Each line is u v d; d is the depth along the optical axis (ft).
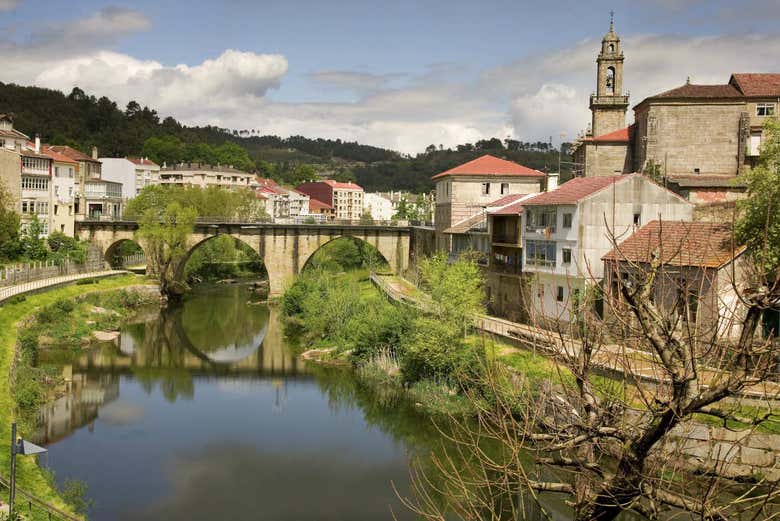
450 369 155.43
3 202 270.26
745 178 132.77
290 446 135.95
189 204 406.21
